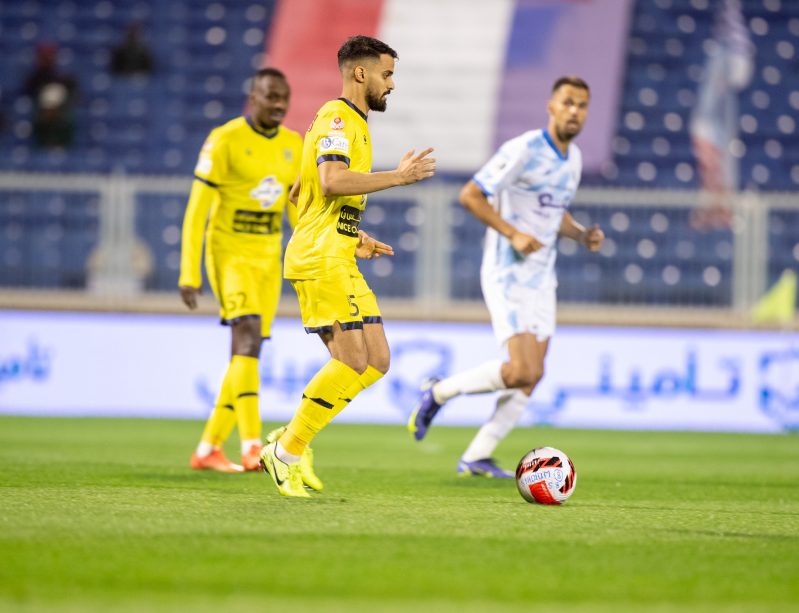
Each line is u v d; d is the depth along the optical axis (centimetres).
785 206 4738
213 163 2477
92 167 6431
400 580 1218
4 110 6712
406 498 2023
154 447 3266
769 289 5156
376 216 5503
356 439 3841
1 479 2238
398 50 7131
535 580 1238
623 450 3647
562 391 4703
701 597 1170
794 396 4741
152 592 1133
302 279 1897
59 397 4688
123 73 6925
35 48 7081
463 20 7219
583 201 4716
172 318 4719
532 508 1906
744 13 7331
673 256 5372
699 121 6338
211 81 6975
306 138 1906
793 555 1452
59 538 1439
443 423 4747
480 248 5638
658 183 6438
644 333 4738
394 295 4831
